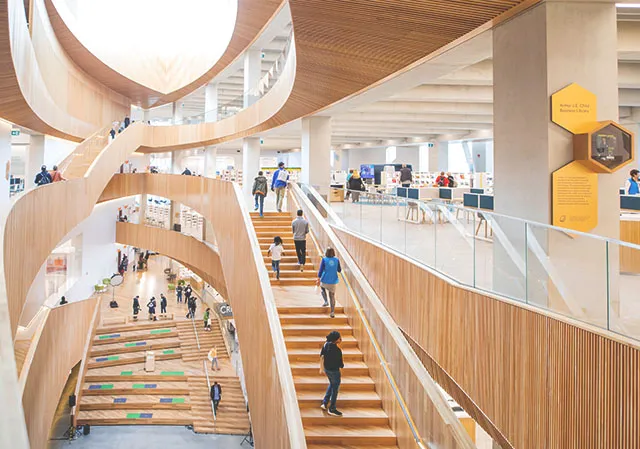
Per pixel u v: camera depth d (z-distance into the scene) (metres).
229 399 17.73
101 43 21.02
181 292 28.86
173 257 23.11
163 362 20.61
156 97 27.86
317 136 15.09
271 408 6.29
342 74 9.67
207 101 24.84
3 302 4.64
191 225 21.78
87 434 15.17
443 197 15.02
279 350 6.12
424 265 7.49
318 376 7.66
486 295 5.69
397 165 27.39
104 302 26.81
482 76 12.02
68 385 17.77
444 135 25.86
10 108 12.94
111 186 23.00
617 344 3.90
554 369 4.59
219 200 13.88
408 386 6.16
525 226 5.14
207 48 22.88
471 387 6.04
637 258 3.83
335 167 34.75
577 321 4.40
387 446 6.42
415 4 5.85
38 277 17.23
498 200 6.39
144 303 27.42
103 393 17.44
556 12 5.57
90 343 16.89
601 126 5.45
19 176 21.61
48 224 10.71
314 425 6.73
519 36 5.98
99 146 18.25
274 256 10.70
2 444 2.44
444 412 4.96
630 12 7.92
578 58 5.59
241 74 24.84
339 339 6.89
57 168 13.23
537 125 5.71
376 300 7.79
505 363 5.34
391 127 22.73
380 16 6.38
